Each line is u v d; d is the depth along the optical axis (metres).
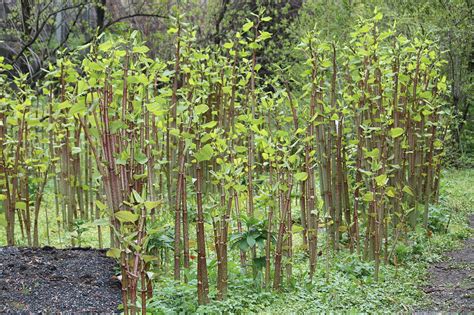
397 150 7.39
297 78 13.38
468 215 9.71
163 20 16.61
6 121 7.81
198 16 16.73
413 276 6.50
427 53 7.90
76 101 4.73
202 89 8.17
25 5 14.82
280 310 5.42
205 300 5.44
